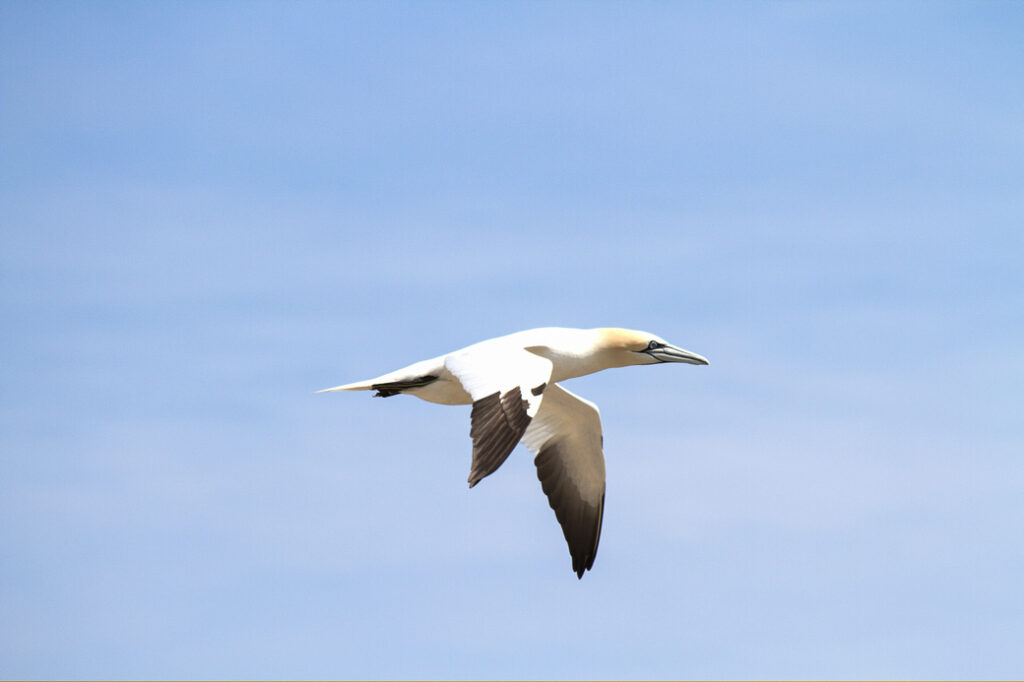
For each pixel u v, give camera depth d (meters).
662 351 21.44
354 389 20.25
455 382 20.05
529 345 20.80
